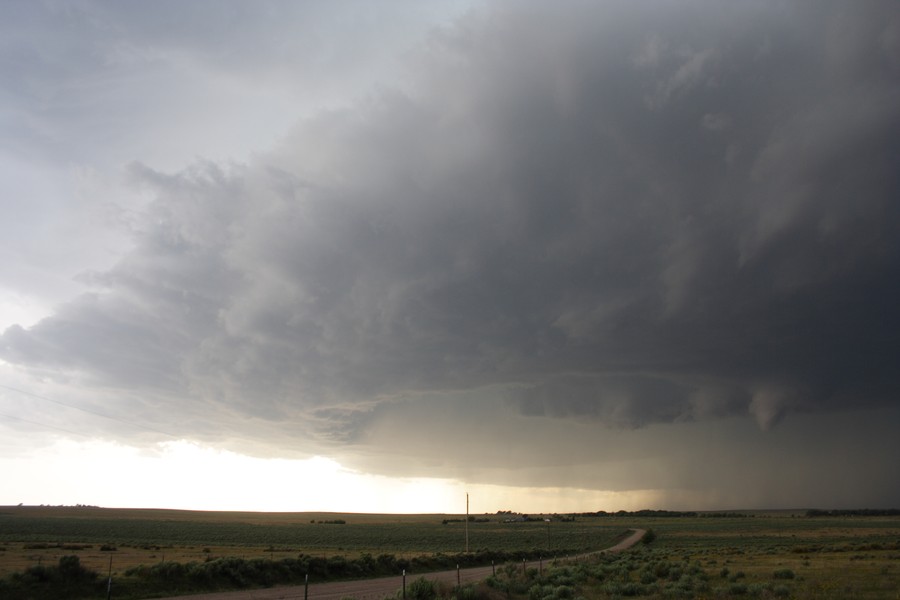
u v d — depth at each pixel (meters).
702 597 30.61
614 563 58.50
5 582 30.14
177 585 37.53
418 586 31.61
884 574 39.25
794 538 115.25
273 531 158.00
